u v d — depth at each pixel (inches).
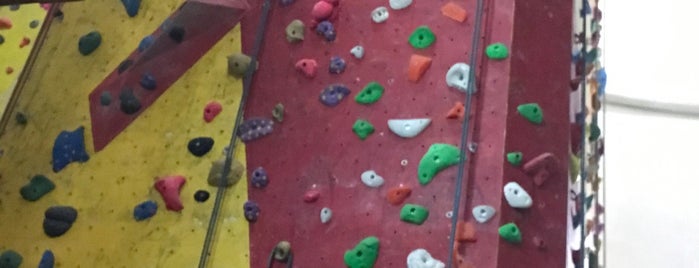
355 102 46.2
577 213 45.8
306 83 47.9
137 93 51.5
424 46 46.2
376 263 42.1
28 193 50.8
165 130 49.9
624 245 60.4
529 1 46.2
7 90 55.3
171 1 54.1
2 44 57.8
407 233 42.2
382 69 46.6
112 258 47.4
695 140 62.7
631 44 66.1
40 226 49.8
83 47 54.4
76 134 51.7
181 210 47.1
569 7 48.1
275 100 48.2
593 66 53.6
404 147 44.3
